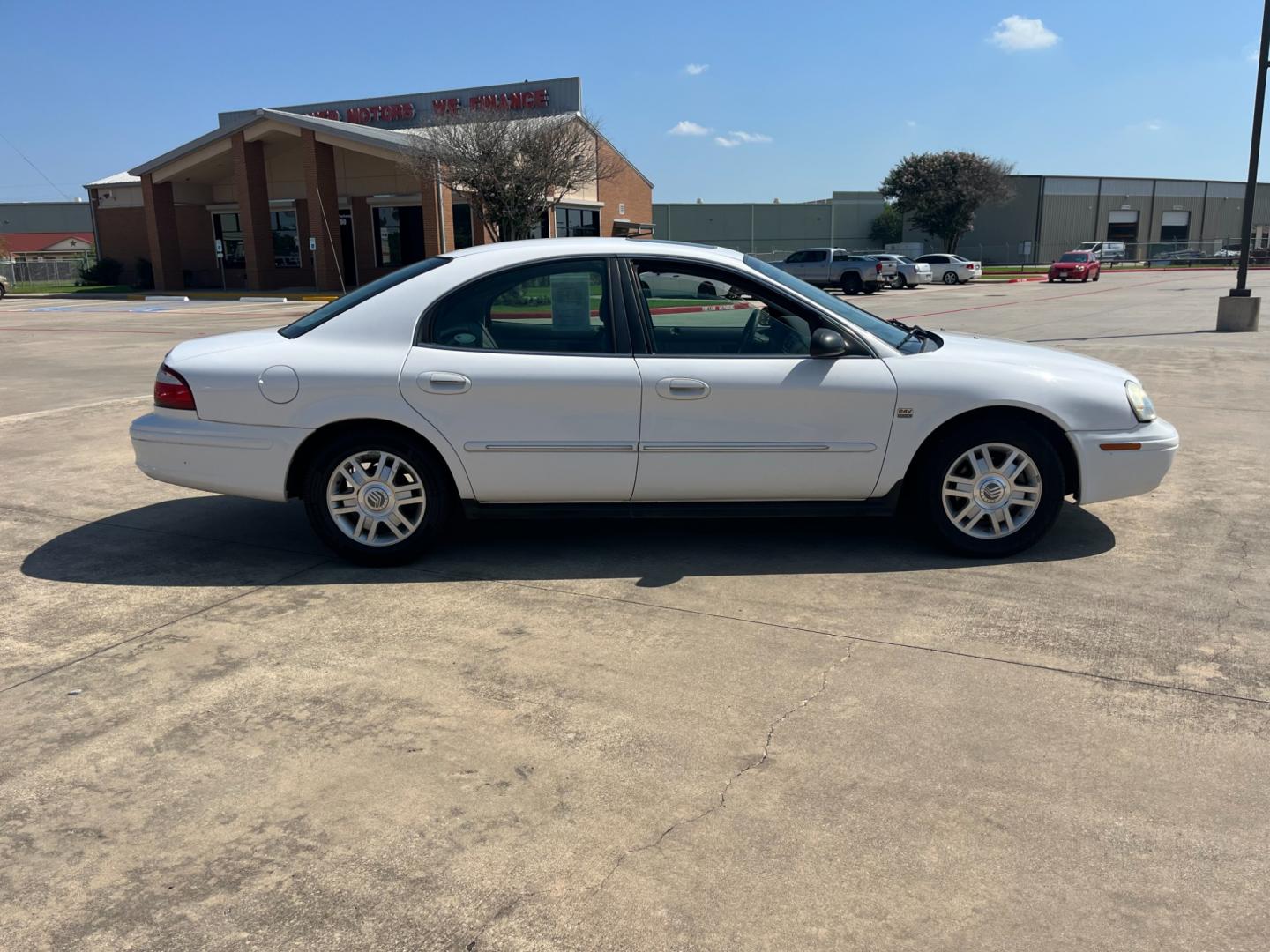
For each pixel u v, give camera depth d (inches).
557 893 97.9
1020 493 189.2
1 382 468.4
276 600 176.4
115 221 1656.0
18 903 97.5
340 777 119.2
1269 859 102.0
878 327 195.9
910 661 148.0
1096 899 96.0
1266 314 837.8
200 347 195.2
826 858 102.7
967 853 103.1
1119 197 2674.7
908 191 2375.7
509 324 185.6
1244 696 135.9
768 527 216.5
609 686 141.6
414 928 93.3
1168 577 181.8
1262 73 637.9
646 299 185.0
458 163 1079.0
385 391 181.2
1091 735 126.3
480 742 126.6
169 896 98.2
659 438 182.5
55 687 143.4
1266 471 261.7
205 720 133.3
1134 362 489.7
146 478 267.7
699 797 113.8
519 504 189.0
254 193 1366.9
